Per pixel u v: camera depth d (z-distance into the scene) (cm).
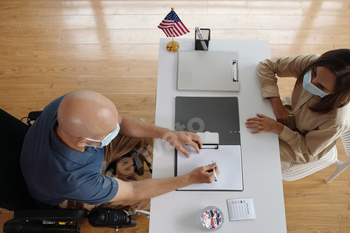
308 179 216
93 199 129
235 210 132
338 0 278
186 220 130
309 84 135
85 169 125
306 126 153
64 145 117
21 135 145
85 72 254
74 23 272
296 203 209
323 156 169
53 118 124
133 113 240
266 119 149
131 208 163
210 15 273
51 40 265
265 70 160
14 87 249
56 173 121
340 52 124
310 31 268
